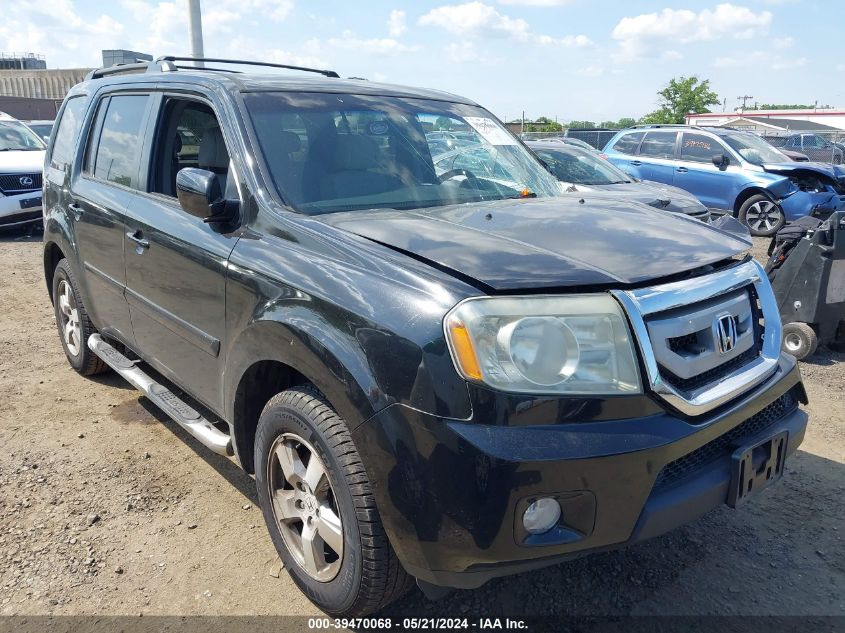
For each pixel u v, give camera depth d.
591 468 2.06
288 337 2.48
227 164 3.27
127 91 4.16
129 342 4.02
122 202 3.81
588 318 2.15
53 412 4.41
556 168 9.23
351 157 3.23
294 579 2.76
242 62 4.34
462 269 2.23
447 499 2.06
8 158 10.81
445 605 2.75
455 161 3.57
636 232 2.74
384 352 2.19
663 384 2.19
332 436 2.37
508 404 2.05
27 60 56.47
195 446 4.00
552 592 2.84
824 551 3.11
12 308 6.88
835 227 5.37
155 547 3.07
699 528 3.28
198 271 3.07
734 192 12.10
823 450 4.06
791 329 5.62
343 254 2.51
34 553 3.00
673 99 49.56
